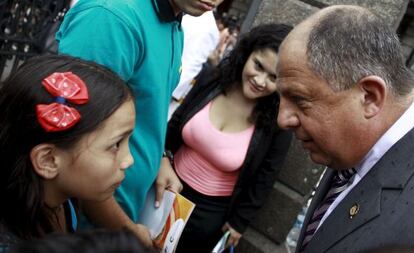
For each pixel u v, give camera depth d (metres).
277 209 2.50
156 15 1.39
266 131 2.00
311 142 1.10
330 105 1.00
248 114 2.01
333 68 0.97
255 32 1.90
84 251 0.49
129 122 1.07
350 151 1.06
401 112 1.01
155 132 1.50
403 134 1.01
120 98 1.03
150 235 1.59
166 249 1.56
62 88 0.95
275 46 1.82
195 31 2.42
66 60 1.04
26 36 3.36
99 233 0.53
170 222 1.61
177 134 2.13
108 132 1.01
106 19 1.25
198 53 2.46
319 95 1.00
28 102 0.94
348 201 1.07
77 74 1.00
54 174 0.99
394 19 2.15
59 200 1.08
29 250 0.50
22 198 0.97
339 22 0.99
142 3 1.33
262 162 2.08
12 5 3.17
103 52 1.25
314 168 2.39
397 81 1.00
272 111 1.97
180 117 2.12
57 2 3.46
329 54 0.97
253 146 2.00
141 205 1.60
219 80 2.07
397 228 0.88
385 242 0.88
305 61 0.99
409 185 0.93
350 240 0.98
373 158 1.05
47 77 0.96
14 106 0.96
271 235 2.55
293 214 2.46
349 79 0.96
